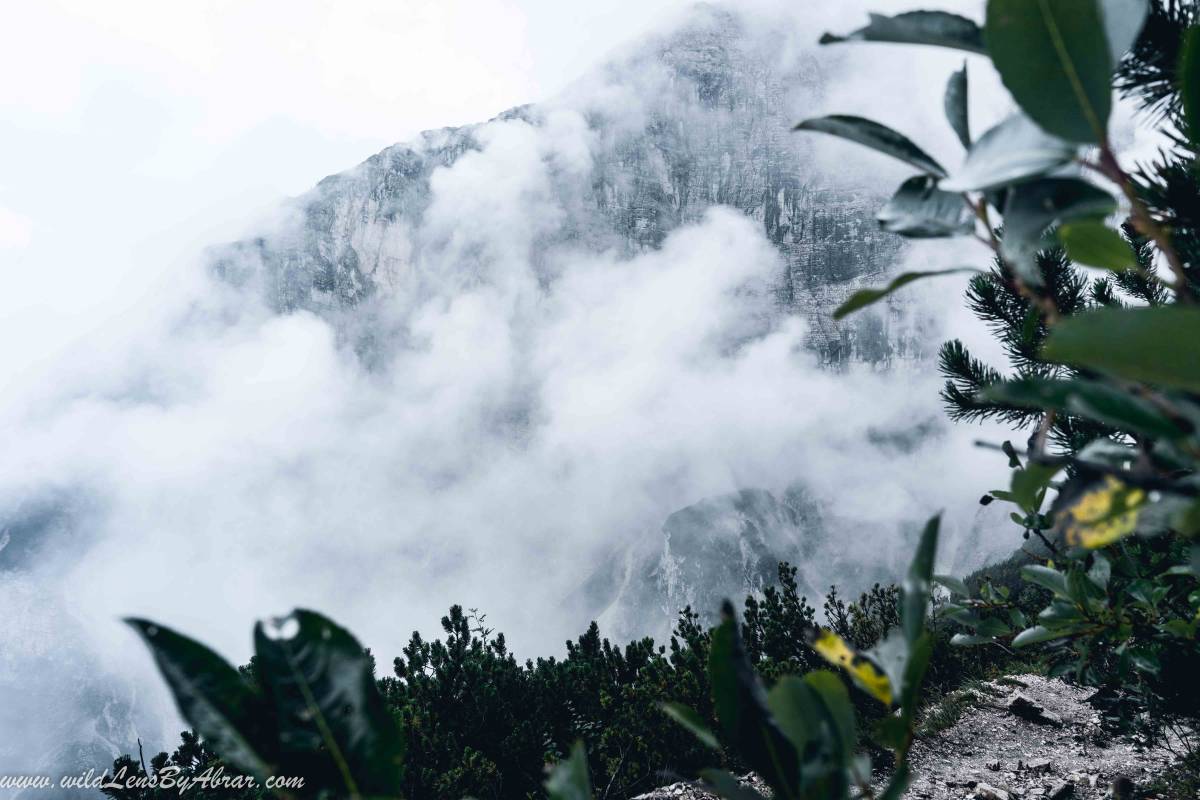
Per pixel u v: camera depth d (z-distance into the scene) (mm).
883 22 608
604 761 5578
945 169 641
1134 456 501
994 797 4539
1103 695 4836
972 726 5848
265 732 385
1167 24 1185
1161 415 353
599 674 7508
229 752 379
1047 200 503
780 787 409
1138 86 1272
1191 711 3039
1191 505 389
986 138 532
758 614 8289
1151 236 464
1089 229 500
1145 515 485
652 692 5996
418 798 4914
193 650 398
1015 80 452
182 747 5266
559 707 7105
